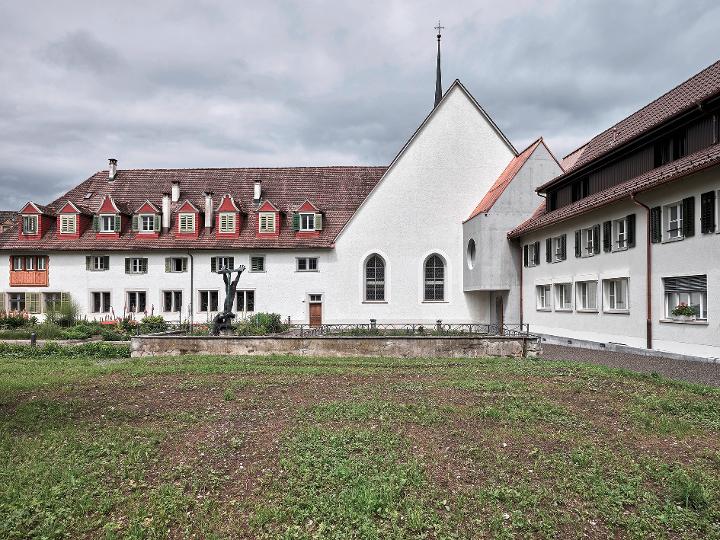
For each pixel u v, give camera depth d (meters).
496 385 12.48
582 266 24.72
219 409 10.45
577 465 7.52
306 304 35.16
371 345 19.16
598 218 23.27
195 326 32.47
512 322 31.45
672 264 18.36
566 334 26.36
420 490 6.71
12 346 21.81
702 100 16.92
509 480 7.03
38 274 36.16
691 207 17.34
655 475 7.23
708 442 8.57
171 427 9.27
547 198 30.11
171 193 38.97
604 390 12.06
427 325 34.06
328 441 8.33
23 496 6.53
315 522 6.01
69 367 16.59
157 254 35.78
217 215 36.31
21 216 36.44
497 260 31.38
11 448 8.23
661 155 20.11
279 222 36.22
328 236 35.81
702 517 6.21
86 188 40.25
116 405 10.93
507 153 35.38
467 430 9.01
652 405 10.66
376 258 35.41
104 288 35.84
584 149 32.28
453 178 35.28
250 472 7.26
